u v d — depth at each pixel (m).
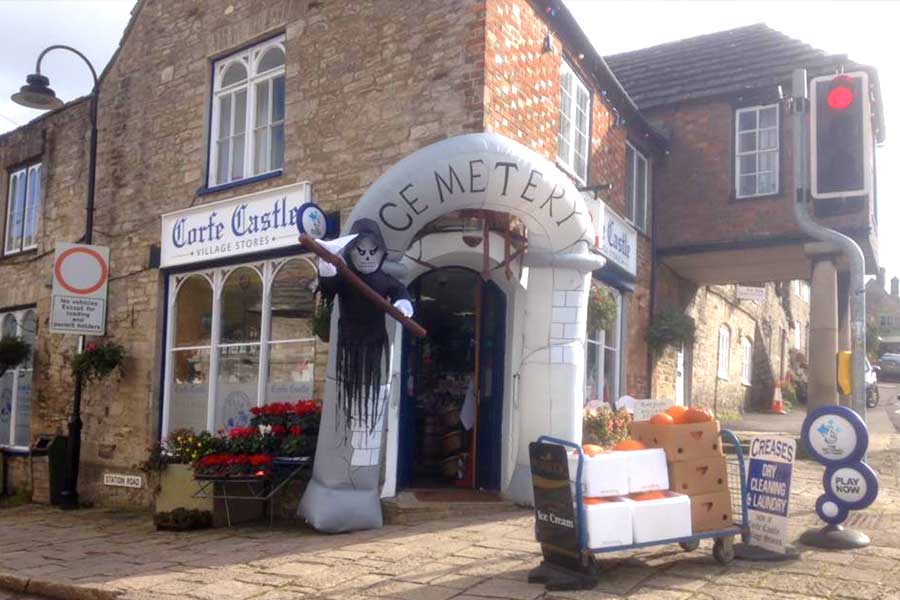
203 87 11.50
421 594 5.83
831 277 12.98
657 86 14.89
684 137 14.36
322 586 6.16
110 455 11.81
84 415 12.28
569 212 8.37
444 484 9.62
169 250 11.47
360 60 9.84
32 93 11.45
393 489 8.84
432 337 9.91
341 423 8.03
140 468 9.84
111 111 12.69
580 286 8.61
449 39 9.20
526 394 8.65
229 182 11.05
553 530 5.99
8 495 13.30
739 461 6.45
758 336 23.39
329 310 8.98
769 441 6.53
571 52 10.91
